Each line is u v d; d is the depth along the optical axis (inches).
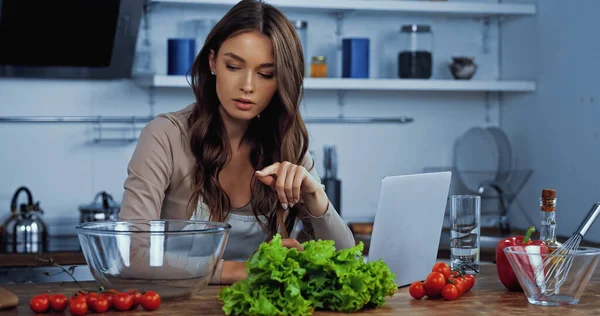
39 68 136.6
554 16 143.7
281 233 77.6
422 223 67.7
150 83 134.4
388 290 56.8
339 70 153.3
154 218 70.5
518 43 156.0
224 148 75.7
